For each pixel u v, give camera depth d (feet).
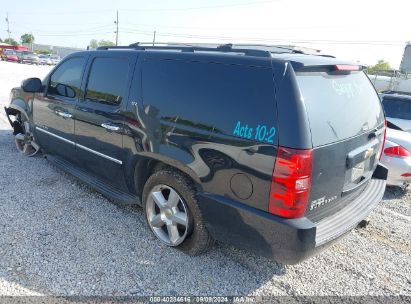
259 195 8.14
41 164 17.48
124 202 12.09
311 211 8.30
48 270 9.53
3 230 11.30
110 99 11.93
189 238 10.32
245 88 8.45
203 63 9.50
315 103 8.09
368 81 11.26
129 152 11.23
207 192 9.24
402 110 24.52
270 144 7.79
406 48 67.41
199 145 9.14
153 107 10.37
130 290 9.02
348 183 9.52
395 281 10.07
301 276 10.07
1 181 15.11
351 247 11.76
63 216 12.48
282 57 8.42
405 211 14.97
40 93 15.89
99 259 10.16
